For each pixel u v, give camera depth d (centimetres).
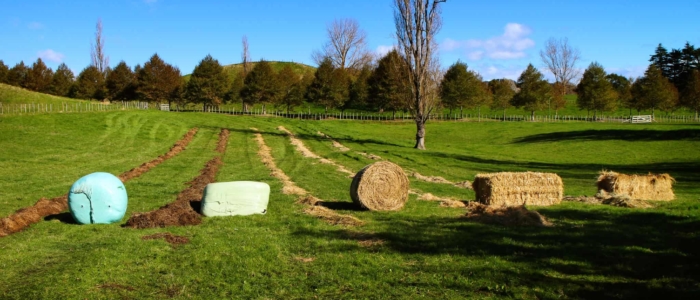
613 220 1304
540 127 6456
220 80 8081
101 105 6238
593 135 5281
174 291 791
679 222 1253
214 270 887
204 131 4862
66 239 1102
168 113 6300
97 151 3172
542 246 1015
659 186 1772
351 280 828
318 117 7725
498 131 6291
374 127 6675
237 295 772
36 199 1605
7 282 821
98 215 1259
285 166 2892
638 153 4144
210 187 1360
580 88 8194
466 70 7812
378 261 925
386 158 3453
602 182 1825
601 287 780
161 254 974
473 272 858
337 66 11288
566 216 1373
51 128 3869
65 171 2344
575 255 951
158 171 2445
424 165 3159
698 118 7900
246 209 1376
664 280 807
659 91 7506
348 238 1102
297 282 827
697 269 858
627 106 8512
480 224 1245
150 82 8125
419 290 780
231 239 1098
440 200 1722
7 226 1159
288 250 1011
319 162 3131
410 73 4347
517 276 836
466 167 3123
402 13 4338
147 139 3956
